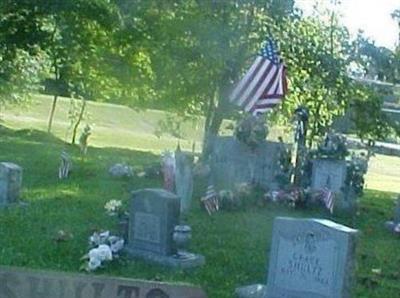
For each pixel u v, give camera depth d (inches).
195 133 1317.7
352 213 687.1
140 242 423.8
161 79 983.6
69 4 1061.8
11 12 1110.4
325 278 341.1
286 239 353.1
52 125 1469.0
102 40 1096.8
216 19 919.7
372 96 953.5
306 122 826.8
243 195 644.1
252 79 694.5
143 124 1764.3
